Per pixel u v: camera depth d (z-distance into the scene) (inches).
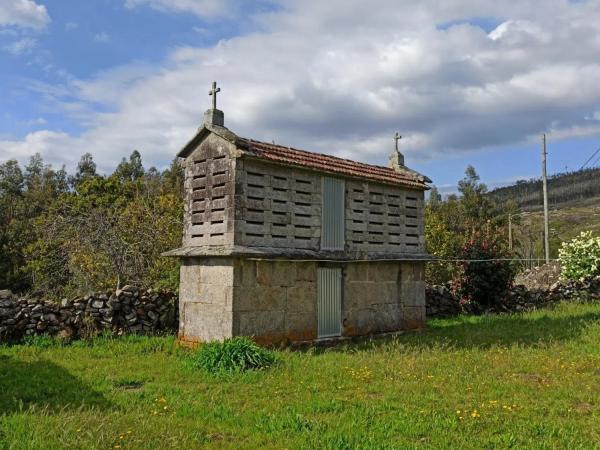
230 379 373.1
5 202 1557.6
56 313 542.9
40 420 274.1
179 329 542.6
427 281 1138.0
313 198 566.6
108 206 1273.4
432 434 260.2
